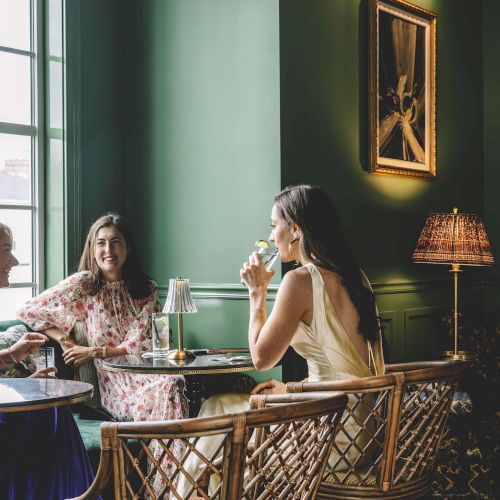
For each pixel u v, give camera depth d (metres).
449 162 5.34
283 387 2.86
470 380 4.46
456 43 5.45
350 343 2.16
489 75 5.76
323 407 1.59
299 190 2.31
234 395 3.50
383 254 4.61
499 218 5.72
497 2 5.71
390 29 4.66
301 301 2.15
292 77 3.91
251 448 1.79
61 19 4.24
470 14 5.64
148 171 4.46
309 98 4.03
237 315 3.99
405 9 4.79
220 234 4.09
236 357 3.35
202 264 4.18
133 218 4.53
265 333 2.15
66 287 3.72
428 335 5.00
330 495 2.01
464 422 3.79
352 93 4.37
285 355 3.78
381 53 4.57
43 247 4.32
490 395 4.33
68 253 4.23
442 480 3.64
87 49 4.36
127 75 4.57
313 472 1.70
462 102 5.51
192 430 1.46
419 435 2.26
